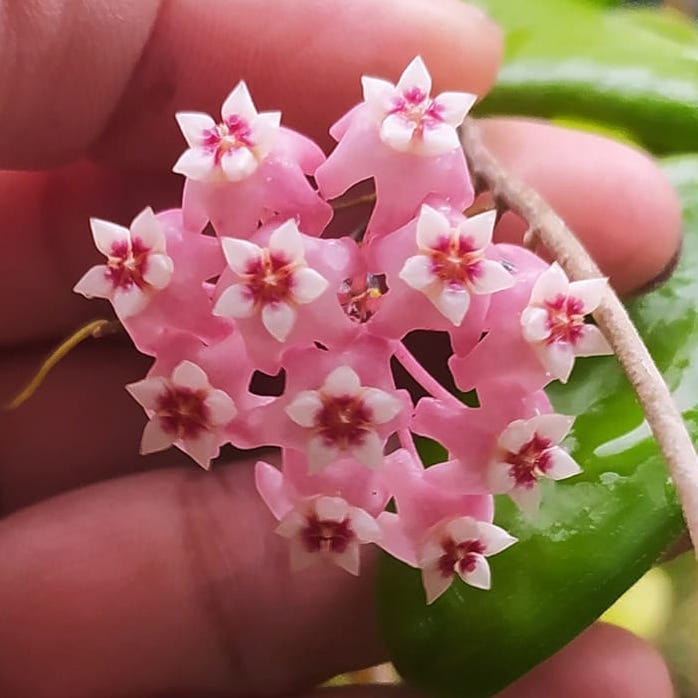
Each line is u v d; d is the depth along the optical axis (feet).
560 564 0.39
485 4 0.51
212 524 0.47
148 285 0.33
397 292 0.32
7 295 0.50
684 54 0.50
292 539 0.34
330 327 0.32
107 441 0.53
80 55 0.43
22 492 0.54
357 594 0.45
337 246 0.32
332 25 0.44
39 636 0.47
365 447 0.32
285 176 0.33
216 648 0.47
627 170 0.43
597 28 0.51
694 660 0.65
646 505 0.39
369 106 0.33
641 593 0.68
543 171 0.43
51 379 0.52
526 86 0.49
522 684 0.42
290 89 0.46
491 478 0.33
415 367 0.35
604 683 0.42
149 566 0.46
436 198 0.33
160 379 0.33
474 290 0.31
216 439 0.33
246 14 0.44
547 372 0.32
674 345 0.43
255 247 0.31
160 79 0.45
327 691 0.47
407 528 0.34
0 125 0.44
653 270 0.44
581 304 0.32
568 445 0.41
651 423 0.31
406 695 0.46
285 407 0.32
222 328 0.33
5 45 0.41
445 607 0.39
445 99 0.33
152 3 0.43
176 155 0.48
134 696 0.48
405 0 0.44
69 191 0.49
